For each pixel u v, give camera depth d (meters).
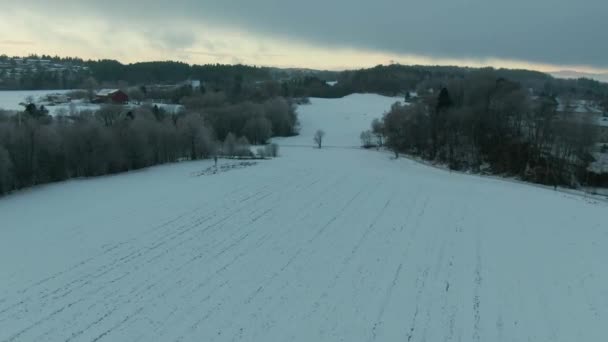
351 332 24.33
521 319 25.69
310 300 27.58
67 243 35.84
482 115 85.50
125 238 36.97
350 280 30.12
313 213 43.56
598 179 67.12
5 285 29.02
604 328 24.78
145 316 25.80
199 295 28.12
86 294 28.12
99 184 56.56
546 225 41.09
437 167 77.50
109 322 25.20
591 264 32.69
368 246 35.78
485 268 32.03
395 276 30.70
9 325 24.77
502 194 52.84
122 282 29.69
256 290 28.77
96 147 63.69
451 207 45.91
